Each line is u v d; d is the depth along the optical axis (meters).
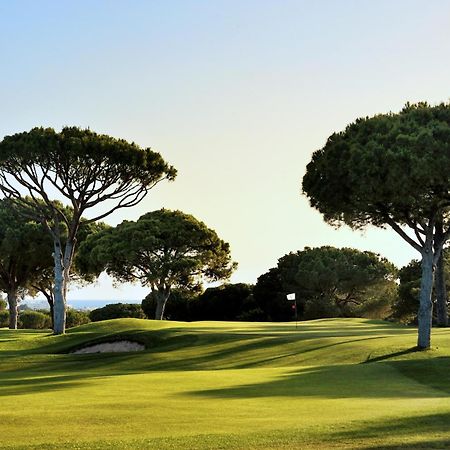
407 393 15.88
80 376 23.02
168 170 40.72
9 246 60.91
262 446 9.23
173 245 61.66
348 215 30.95
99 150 37.72
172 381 19.03
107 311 76.12
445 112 28.23
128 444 9.30
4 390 17.50
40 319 80.06
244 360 28.59
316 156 31.28
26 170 38.50
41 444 9.30
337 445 9.33
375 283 72.12
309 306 71.00
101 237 64.38
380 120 28.95
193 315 78.19
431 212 28.72
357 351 28.06
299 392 15.94
